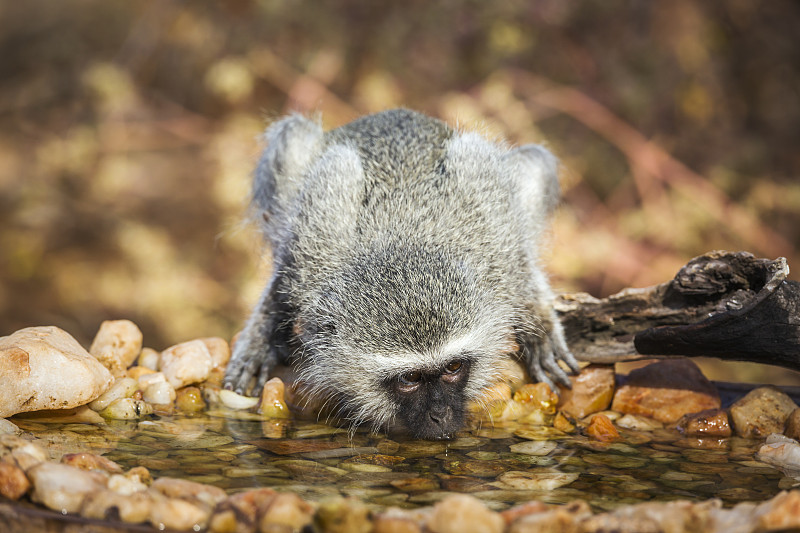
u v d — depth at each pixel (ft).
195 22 57.00
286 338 25.23
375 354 21.53
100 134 55.42
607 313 24.20
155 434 20.13
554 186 29.78
